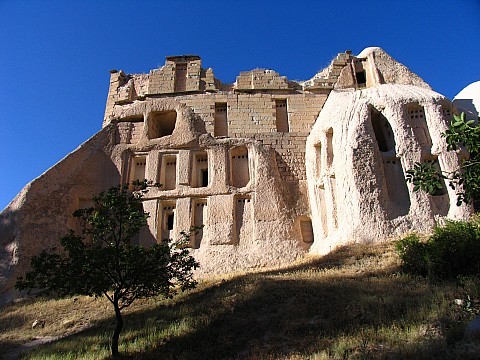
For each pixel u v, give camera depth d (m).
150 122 26.98
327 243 20.88
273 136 26.56
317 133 24.22
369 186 19.16
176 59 29.61
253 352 9.72
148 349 11.14
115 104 28.61
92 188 24.80
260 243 22.33
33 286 11.67
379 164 19.69
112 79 29.72
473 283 11.02
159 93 28.33
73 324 15.56
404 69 27.16
